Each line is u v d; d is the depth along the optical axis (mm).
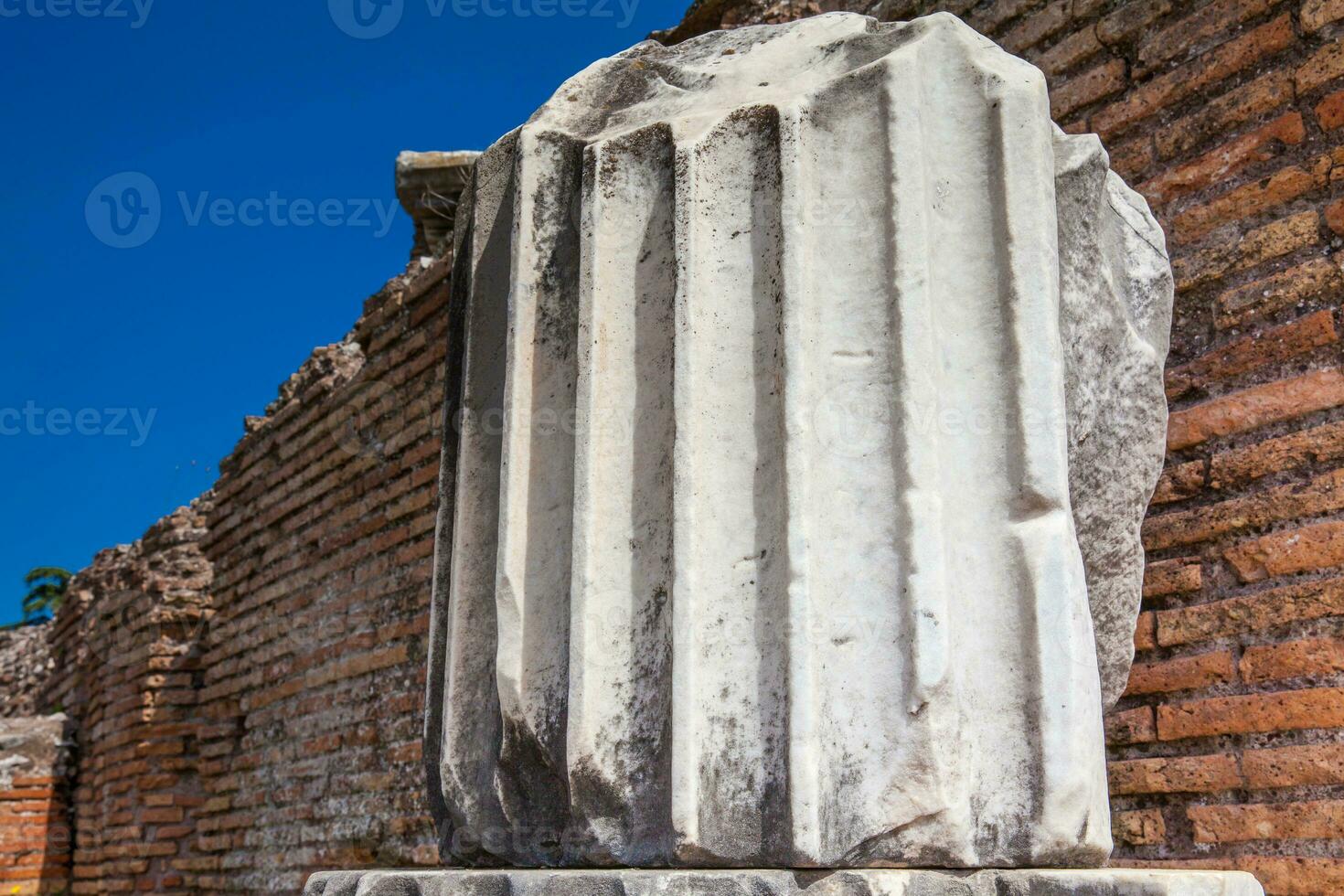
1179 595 4188
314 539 8406
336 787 7625
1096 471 2270
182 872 9469
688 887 1732
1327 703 3758
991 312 2010
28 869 11328
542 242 2211
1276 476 4027
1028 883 1771
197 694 9789
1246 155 4289
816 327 1966
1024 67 2119
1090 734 1892
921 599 1844
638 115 2238
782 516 1896
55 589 30047
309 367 8953
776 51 2262
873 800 1807
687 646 1884
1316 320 4020
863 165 2027
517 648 2045
